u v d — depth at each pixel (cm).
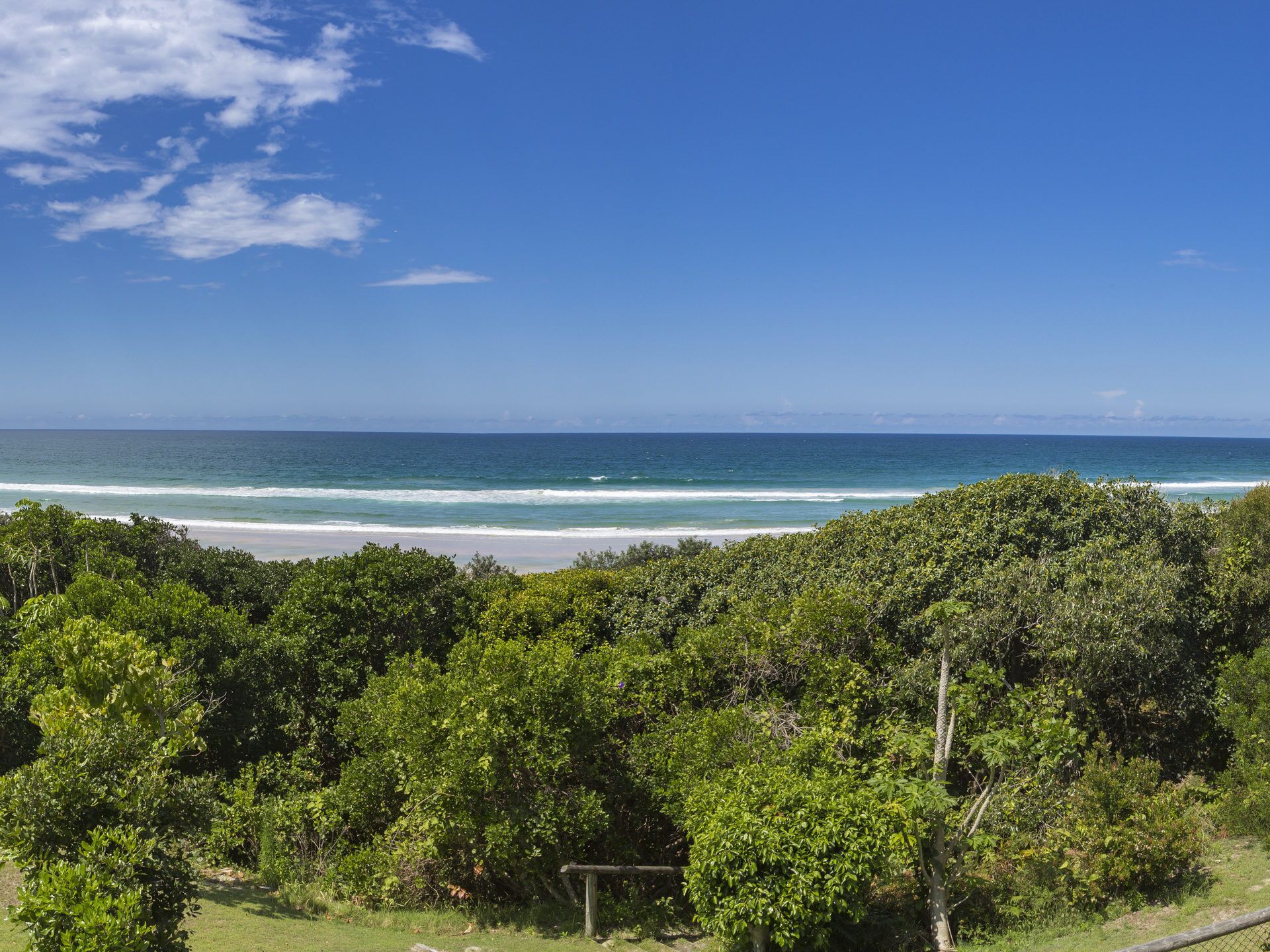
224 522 4988
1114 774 897
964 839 830
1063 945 753
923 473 10575
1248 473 10362
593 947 848
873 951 811
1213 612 1304
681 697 1087
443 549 4066
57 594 1337
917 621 1157
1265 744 992
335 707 1307
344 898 956
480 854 905
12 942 664
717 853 732
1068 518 1327
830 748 915
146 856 592
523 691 891
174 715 948
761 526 4934
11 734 1066
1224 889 799
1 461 12125
